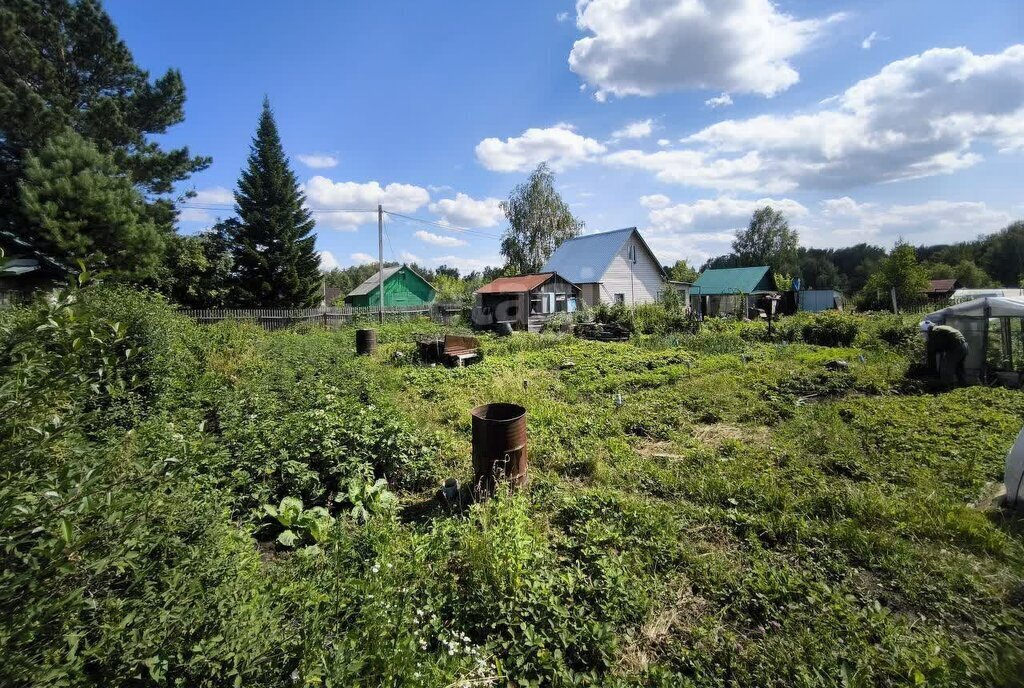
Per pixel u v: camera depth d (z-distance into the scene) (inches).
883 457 218.7
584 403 341.1
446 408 325.4
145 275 679.7
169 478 104.0
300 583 105.2
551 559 143.3
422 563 128.8
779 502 179.6
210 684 71.2
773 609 124.9
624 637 117.0
